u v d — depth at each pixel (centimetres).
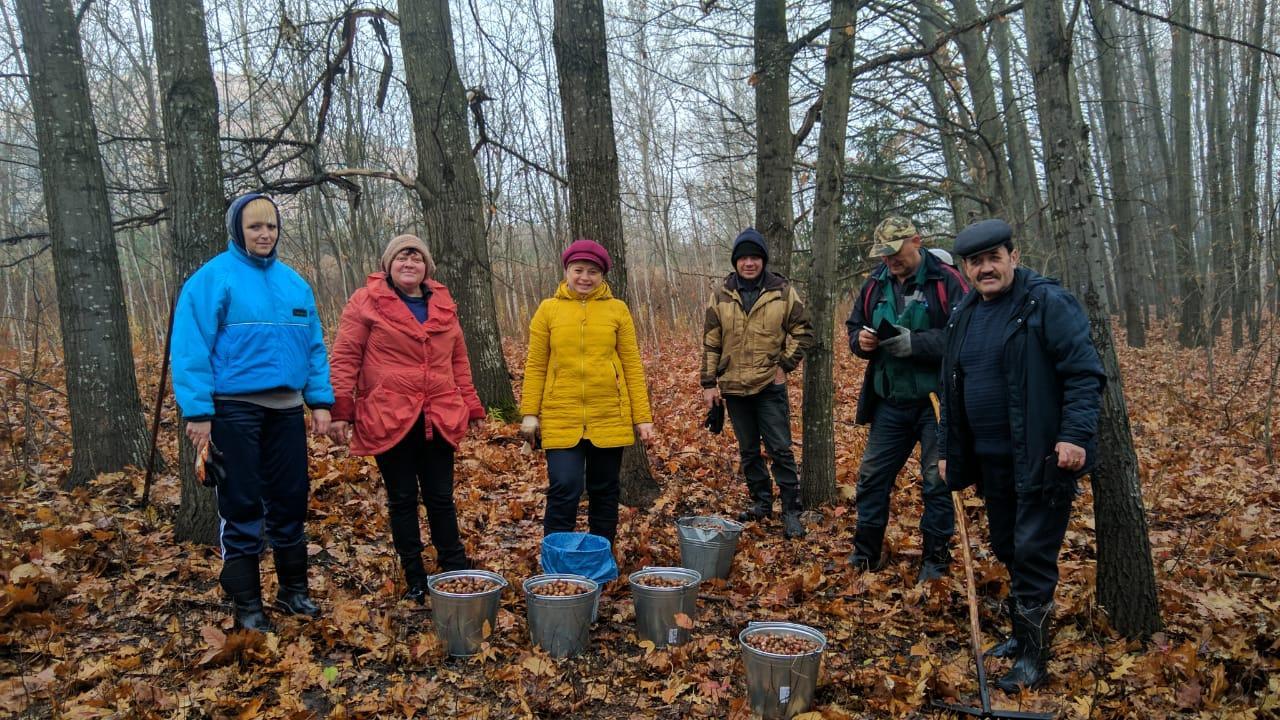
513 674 306
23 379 560
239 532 324
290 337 332
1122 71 2311
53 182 494
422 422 362
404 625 346
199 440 307
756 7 611
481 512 514
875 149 1296
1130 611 333
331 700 288
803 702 279
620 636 348
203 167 405
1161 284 2047
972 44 1091
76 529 407
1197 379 1140
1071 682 301
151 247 1455
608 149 517
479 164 916
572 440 389
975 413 317
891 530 488
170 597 357
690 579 349
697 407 931
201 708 274
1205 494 566
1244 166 1405
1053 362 294
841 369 1270
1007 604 370
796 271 1278
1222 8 1577
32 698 272
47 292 1105
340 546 443
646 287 1769
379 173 741
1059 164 339
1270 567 419
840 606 369
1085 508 519
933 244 1441
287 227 1630
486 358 783
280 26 639
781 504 507
